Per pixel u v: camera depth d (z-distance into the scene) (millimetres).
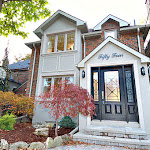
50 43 9766
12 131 5078
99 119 5762
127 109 5285
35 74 9750
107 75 6195
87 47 9102
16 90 14500
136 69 5434
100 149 3893
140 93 5129
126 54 5785
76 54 8523
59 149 3900
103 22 9367
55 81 8703
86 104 4914
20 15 6027
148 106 4918
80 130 5434
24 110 7660
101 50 6230
